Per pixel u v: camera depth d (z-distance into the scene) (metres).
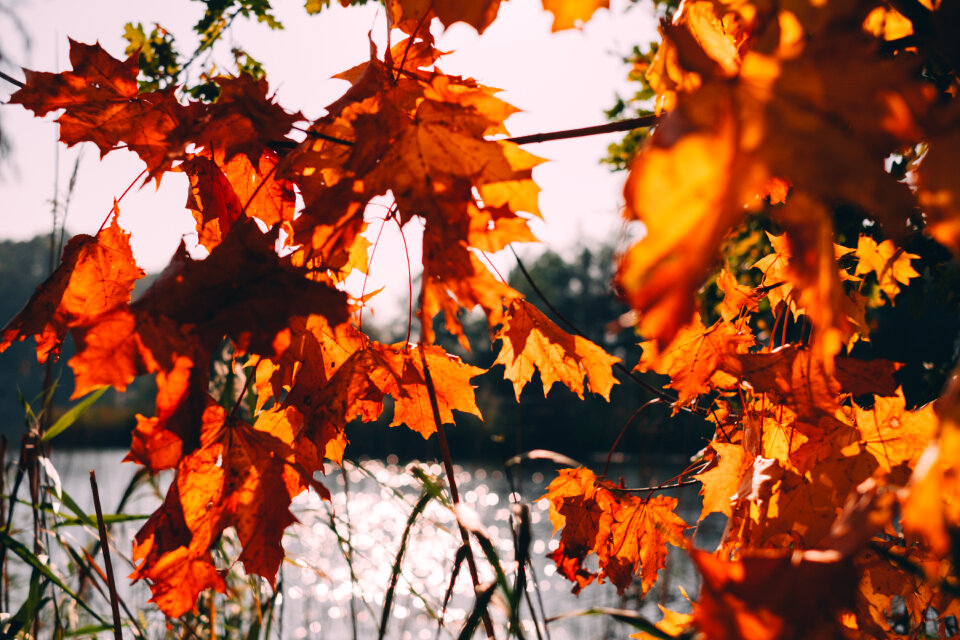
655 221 0.66
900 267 1.13
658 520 1.14
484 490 9.33
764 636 0.80
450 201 0.90
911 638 1.00
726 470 1.06
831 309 0.78
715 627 0.80
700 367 1.06
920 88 0.75
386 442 13.30
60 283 1.02
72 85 1.02
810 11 0.79
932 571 0.83
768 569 0.81
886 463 0.96
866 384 0.98
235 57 1.33
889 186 0.76
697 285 0.66
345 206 0.92
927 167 0.77
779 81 0.74
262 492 0.97
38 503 1.32
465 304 0.90
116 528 2.00
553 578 4.71
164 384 0.91
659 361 1.06
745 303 1.08
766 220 1.30
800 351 1.00
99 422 14.81
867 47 0.77
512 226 0.91
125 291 1.03
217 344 0.90
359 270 1.07
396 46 1.02
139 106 1.02
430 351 1.04
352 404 0.99
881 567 0.99
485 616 0.96
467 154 0.91
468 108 0.93
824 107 0.74
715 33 0.93
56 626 1.24
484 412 13.22
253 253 0.92
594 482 1.16
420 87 0.96
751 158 0.70
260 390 1.05
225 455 0.96
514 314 1.09
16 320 1.00
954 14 0.84
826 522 0.96
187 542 0.96
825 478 0.97
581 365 1.09
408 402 1.05
